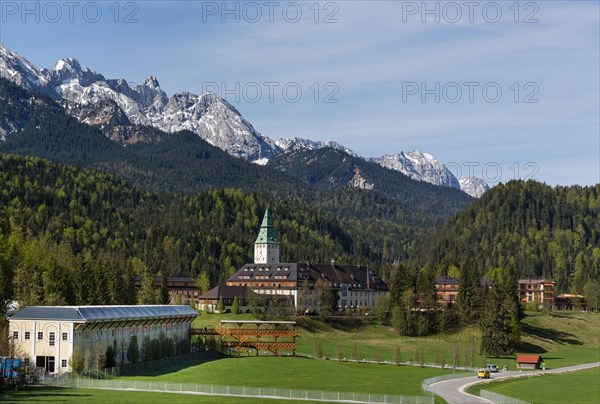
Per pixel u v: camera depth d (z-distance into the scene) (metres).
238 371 182.00
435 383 183.12
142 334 193.62
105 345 177.88
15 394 141.25
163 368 185.38
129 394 145.75
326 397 150.75
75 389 149.00
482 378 197.62
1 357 154.38
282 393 151.88
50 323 167.38
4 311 196.62
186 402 139.50
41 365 167.25
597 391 184.12
